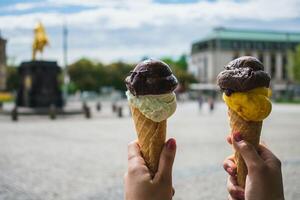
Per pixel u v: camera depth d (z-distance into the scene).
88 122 33.97
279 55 156.50
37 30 43.59
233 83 2.92
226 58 151.00
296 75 108.94
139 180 2.75
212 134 24.00
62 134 24.28
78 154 16.14
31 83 42.69
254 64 2.97
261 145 3.05
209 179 11.23
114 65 124.69
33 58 43.78
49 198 9.50
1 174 12.23
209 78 150.50
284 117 41.47
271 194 2.83
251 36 155.12
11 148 18.08
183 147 17.84
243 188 3.08
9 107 59.97
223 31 153.38
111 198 9.36
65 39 61.16
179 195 9.64
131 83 2.78
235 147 2.99
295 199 9.05
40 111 40.28
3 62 100.50
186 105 74.69
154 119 2.78
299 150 16.80
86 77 118.38
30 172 12.52
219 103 83.25
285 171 12.20
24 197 9.62
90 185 10.67
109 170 12.65
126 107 60.62
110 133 24.84
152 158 2.83
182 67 168.00
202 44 157.00
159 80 2.74
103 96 105.88
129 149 2.92
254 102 2.89
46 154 16.22
